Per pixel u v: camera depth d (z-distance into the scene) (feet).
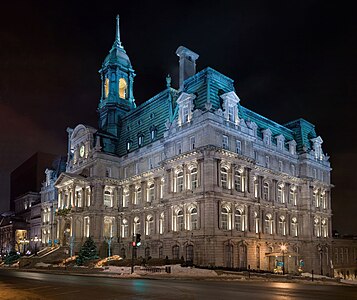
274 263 239.91
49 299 77.66
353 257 338.75
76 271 192.95
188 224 214.69
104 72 338.54
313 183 293.64
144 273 166.40
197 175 211.41
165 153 238.48
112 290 97.45
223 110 223.71
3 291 91.76
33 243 408.26
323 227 299.79
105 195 282.36
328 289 111.45
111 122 313.32
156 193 250.98
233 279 153.48
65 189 301.84
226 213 212.64
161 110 267.18
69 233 287.89
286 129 303.89
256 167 248.11
